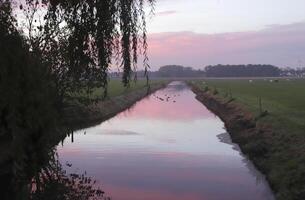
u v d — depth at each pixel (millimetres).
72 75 10578
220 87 112312
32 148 7996
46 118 8172
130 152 29625
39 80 7984
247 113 42219
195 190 19812
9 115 7070
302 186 17000
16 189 7762
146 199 18266
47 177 10617
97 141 34125
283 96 69688
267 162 23609
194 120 52812
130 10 10227
